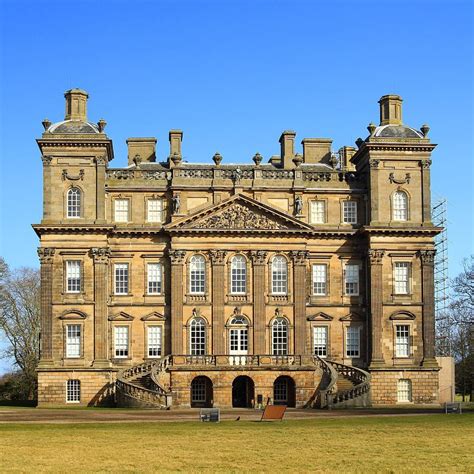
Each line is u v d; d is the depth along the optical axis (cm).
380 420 6169
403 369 9138
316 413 7312
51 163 9125
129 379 8731
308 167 9988
